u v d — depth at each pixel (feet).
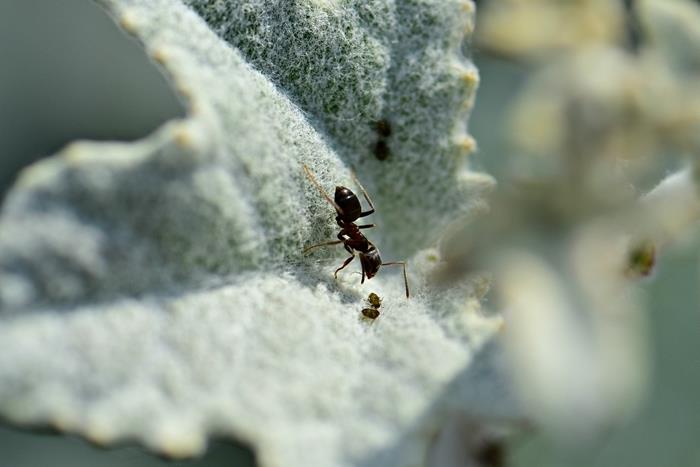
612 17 0.29
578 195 0.28
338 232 0.32
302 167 0.31
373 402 0.28
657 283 0.31
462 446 0.29
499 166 0.30
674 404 0.30
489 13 0.29
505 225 0.28
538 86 0.28
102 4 0.30
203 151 0.28
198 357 0.28
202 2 0.31
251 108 0.30
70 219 0.27
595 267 0.27
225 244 0.29
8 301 0.27
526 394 0.27
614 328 0.27
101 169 0.28
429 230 0.32
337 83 0.32
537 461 0.29
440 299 0.30
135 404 0.27
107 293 0.28
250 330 0.29
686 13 0.29
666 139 0.28
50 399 0.27
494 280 0.28
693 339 0.31
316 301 0.30
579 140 0.28
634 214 0.28
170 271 0.28
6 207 0.27
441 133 0.32
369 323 0.30
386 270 0.32
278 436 0.28
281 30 0.31
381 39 0.32
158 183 0.28
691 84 0.28
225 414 0.28
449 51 0.32
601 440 0.27
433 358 0.29
